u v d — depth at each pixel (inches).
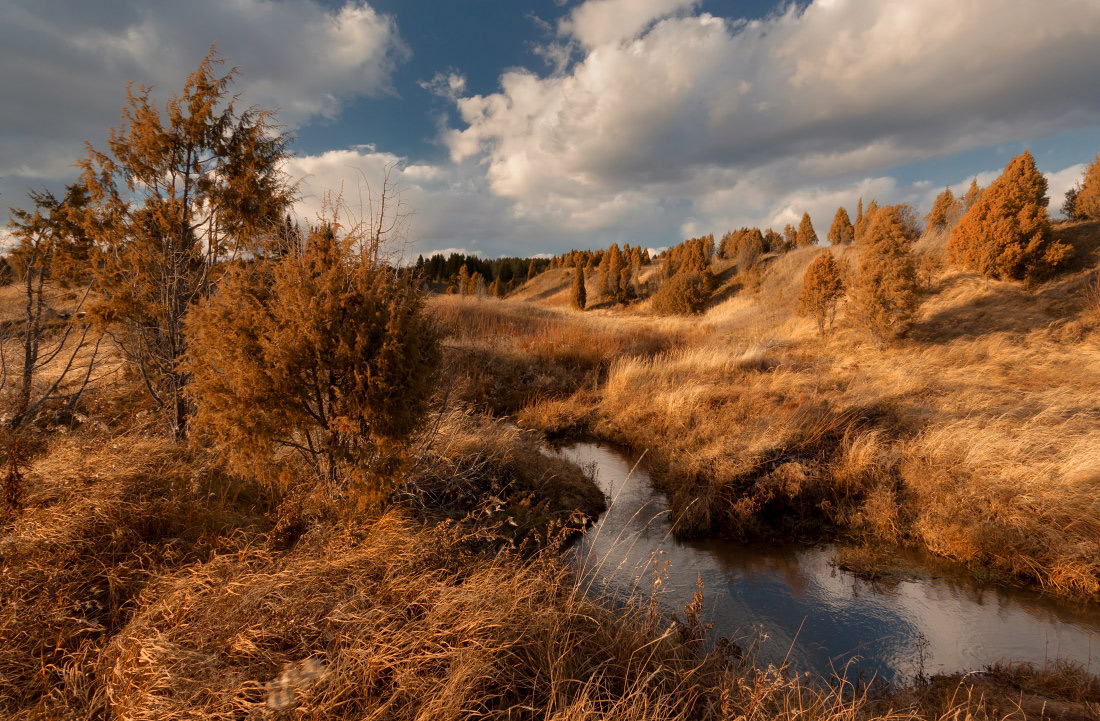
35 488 138.6
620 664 109.7
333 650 94.1
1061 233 721.6
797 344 664.4
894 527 210.1
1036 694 120.0
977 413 302.0
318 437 173.0
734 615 158.9
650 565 188.5
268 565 119.6
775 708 103.7
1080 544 174.7
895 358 521.7
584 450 340.8
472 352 514.0
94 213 197.5
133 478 149.0
